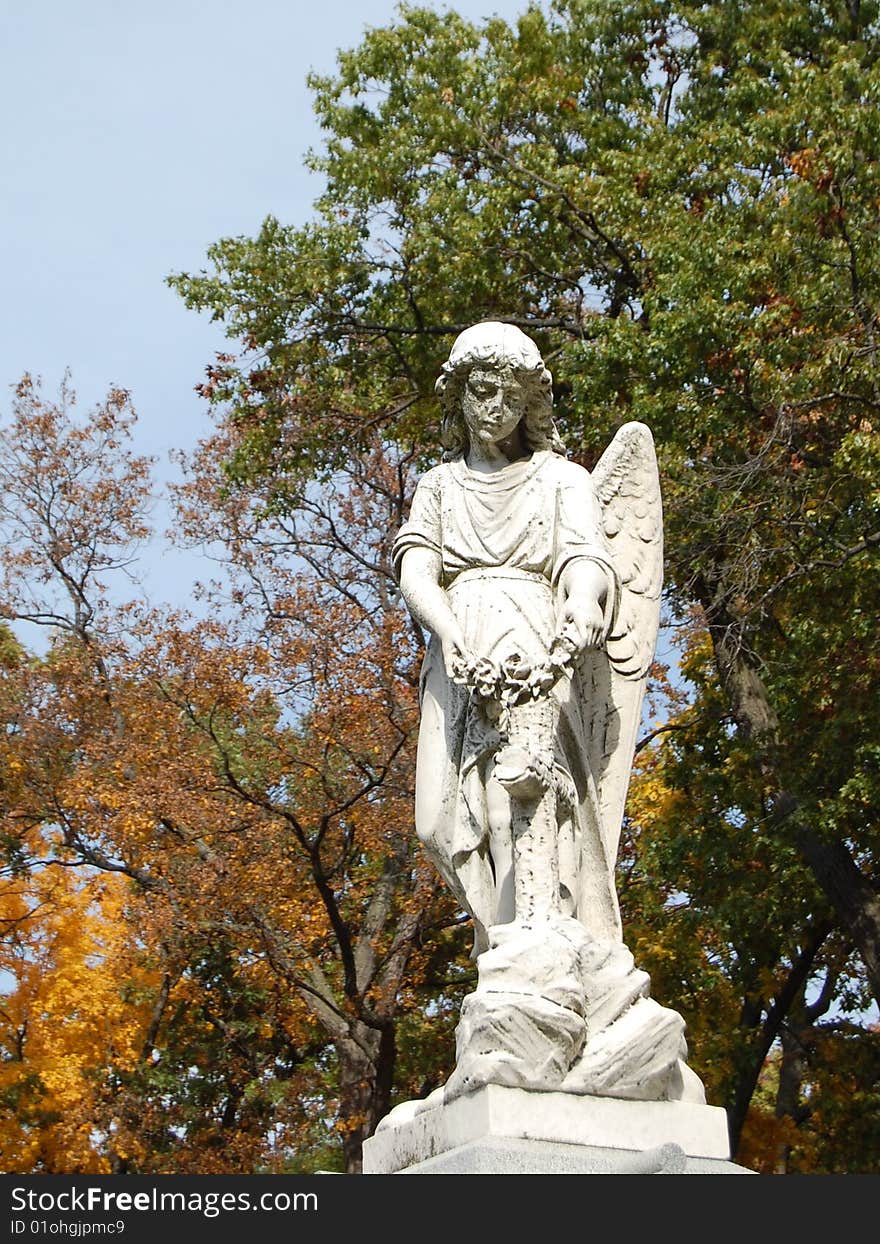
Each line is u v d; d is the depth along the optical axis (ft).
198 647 54.80
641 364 44.93
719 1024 50.24
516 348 18.83
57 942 56.13
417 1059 58.08
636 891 51.90
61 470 65.62
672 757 52.19
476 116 53.26
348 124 55.16
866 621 41.37
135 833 51.75
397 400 55.98
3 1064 53.93
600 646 17.70
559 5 57.06
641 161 49.47
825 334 42.98
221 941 55.21
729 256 43.83
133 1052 56.29
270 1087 57.72
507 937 16.46
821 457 43.34
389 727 53.11
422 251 52.95
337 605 57.36
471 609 18.33
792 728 43.80
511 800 17.28
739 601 45.37
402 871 55.52
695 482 42.11
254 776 54.49
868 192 44.19
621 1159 15.42
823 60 54.19
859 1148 49.96
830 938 52.47
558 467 18.98
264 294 54.08
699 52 56.80
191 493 63.05
